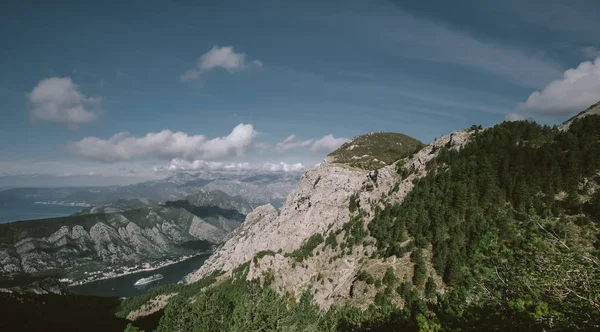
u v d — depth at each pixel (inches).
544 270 834.8
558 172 4249.5
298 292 5787.4
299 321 3474.4
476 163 5324.8
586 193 3909.9
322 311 4475.9
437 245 4397.1
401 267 4429.1
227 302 3659.0
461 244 4178.2
